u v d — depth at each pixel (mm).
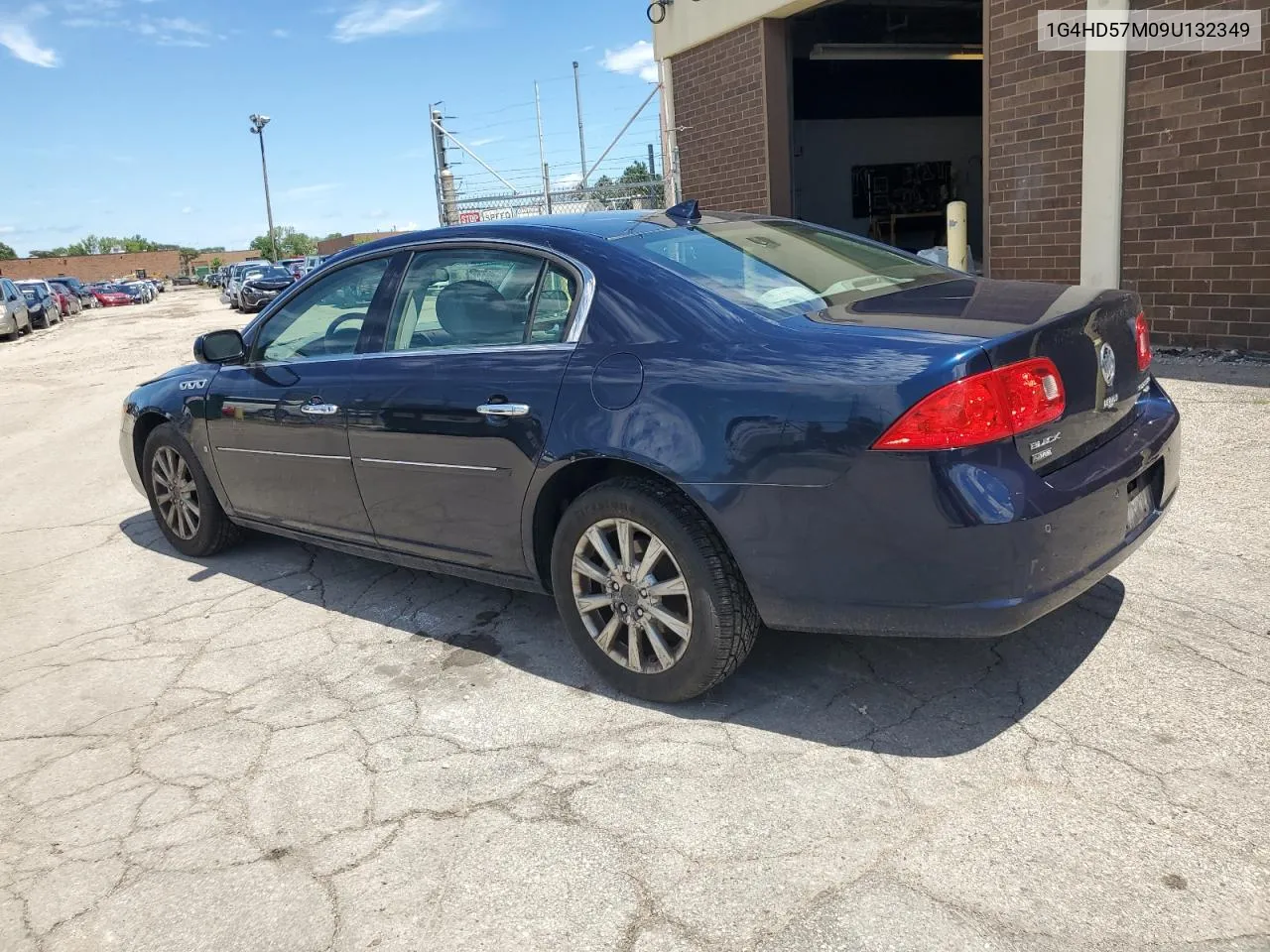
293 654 3984
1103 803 2592
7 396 13789
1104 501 2844
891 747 2947
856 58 15414
